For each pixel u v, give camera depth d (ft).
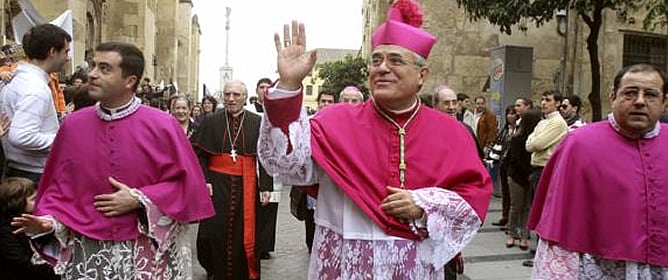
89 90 9.98
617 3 33.88
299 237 28.48
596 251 9.98
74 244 9.95
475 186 8.78
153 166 10.14
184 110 25.27
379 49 8.73
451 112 19.94
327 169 8.45
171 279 10.46
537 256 10.74
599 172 9.99
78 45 44.21
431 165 8.75
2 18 33.71
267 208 19.43
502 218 29.76
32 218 9.50
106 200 9.78
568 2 33.55
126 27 69.05
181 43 127.34
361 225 8.63
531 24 52.49
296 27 8.21
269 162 8.39
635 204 9.80
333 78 114.83
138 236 10.03
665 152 10.05
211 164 18.57
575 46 50.83
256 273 18.71
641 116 9.76
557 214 10.14
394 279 8.48
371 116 8.95
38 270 12.80
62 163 10.09
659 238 9.73
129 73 10.07
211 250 18.38
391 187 8.50
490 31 52.21
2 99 13.71
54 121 14.06
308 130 8.39
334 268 8.76
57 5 40.78
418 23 9.19
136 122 10.21
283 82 8.07
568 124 25.32
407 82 8.64
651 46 53.11
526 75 41.47
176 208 10.08
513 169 25.16
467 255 24.11
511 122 29.37
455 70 51.90
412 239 8.54
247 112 18.92
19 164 13.85
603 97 51.57
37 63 13.96
